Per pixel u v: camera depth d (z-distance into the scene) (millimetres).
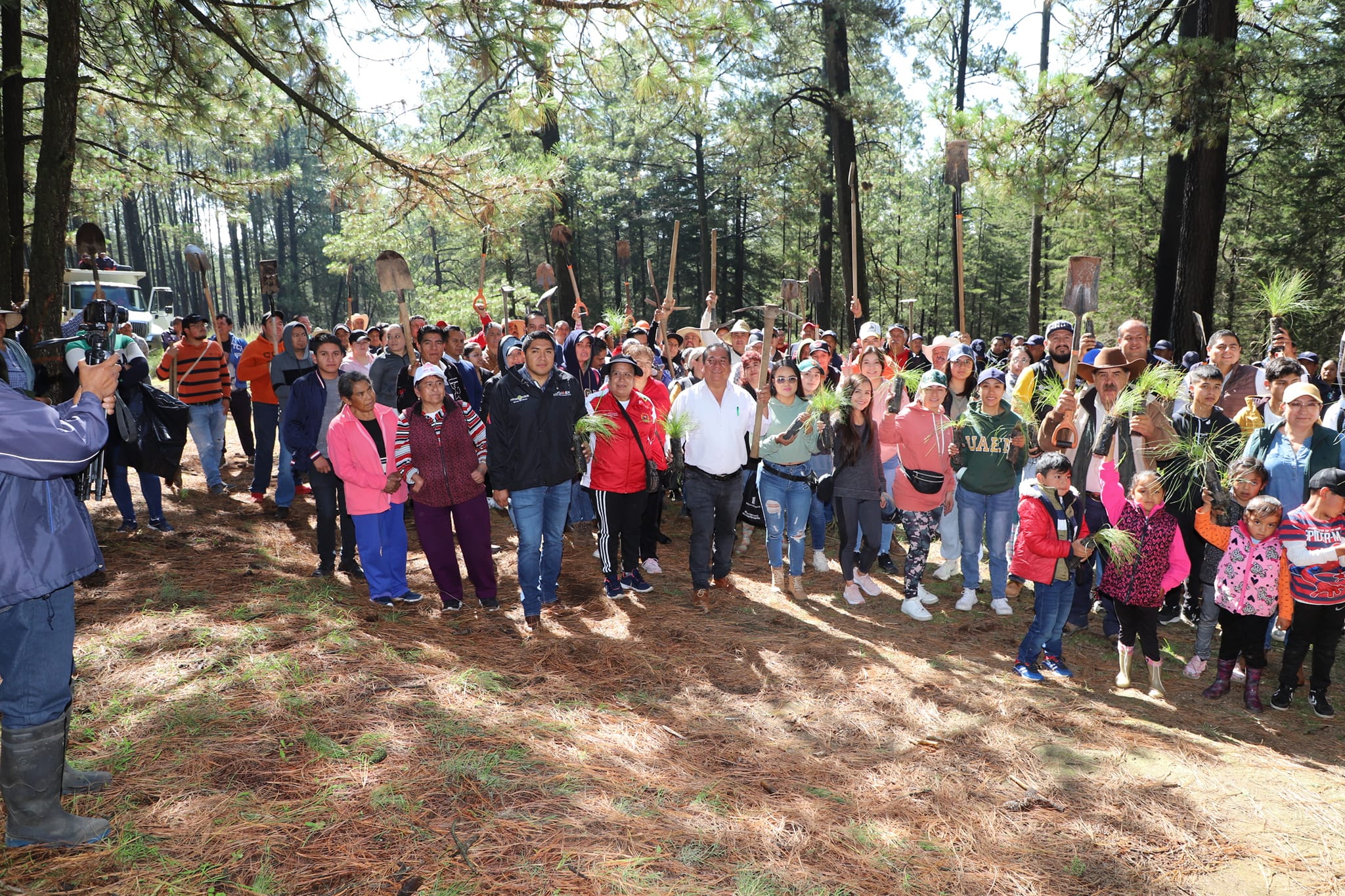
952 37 25266
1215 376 5527
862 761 4020
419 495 5566
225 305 69250
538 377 5457
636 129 25234
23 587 2695
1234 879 3186
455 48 6980
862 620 6109
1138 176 22297
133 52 8938
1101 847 3369
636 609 6113
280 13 7719
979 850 3307
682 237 40969
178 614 5102
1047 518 4898
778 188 25375
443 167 7879
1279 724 4613
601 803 3395
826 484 6230
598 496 6211
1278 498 5082
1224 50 9812
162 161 12141
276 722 3836
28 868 2803
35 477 2652
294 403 6441
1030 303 23781
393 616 5574
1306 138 17984
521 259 42531
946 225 46875
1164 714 4676
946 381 6305
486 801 3338
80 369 2818
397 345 8094
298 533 7594
